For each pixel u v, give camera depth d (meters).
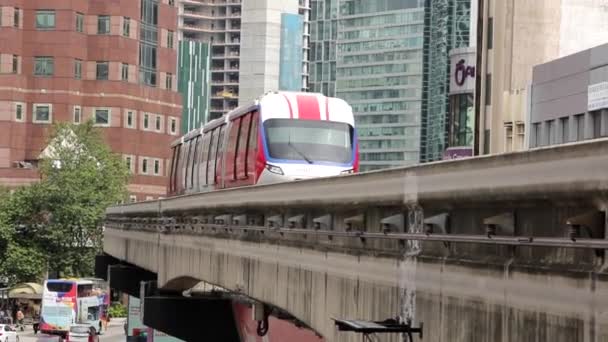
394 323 12.96
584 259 8.76
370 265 14.20
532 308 9.44
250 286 21.83
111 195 109.25
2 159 125.38
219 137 36.50
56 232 105.44
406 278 12.82
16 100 126.31
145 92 132.75
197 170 40.25
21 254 104.50
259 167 30.80
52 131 112.56
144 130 132.75
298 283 18.06
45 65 127.56
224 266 24.69
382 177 13.64
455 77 114.19
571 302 8.77
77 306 91.44
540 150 9.35
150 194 133.25
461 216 11.29
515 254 9.95
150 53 134.12
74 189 106.31
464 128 111.56
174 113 137.00
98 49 129.62
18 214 105.31
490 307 10.34
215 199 25.88
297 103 31.48
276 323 27.69
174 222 32.44
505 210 10.13
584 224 8.57
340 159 30.84
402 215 13.07
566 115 57.12
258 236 21.08
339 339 15.58
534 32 71.44
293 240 18.33
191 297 35.09
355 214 14.91
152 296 36.00
